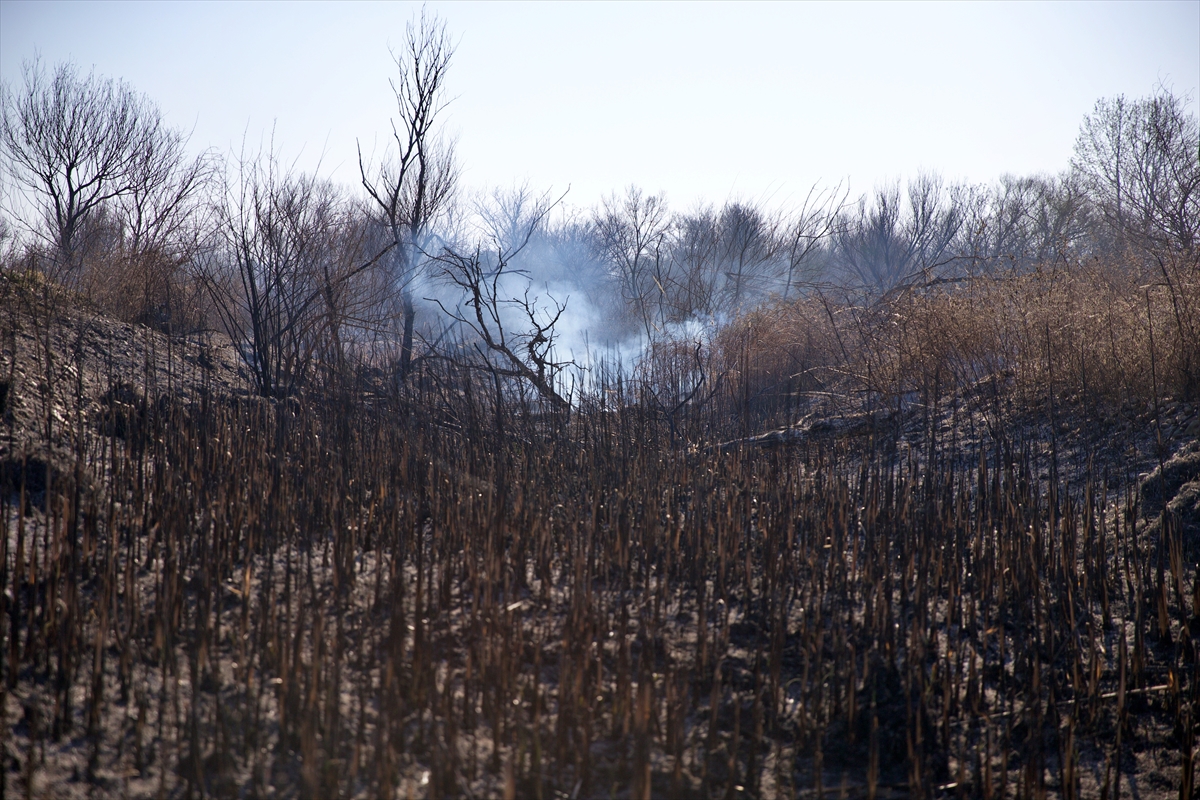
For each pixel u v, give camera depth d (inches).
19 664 133.4
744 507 250.7
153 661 144.2
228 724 130.6
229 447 262.2
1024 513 239.9
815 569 203.2
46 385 270.1
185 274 461.7
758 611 192.5
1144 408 303.3
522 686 148.4
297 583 177.2
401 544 195.6
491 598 164.7
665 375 450.3
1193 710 159.6
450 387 360.8
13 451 213.5
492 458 278.5
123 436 267.7
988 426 331.0
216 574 175.3
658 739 142.4
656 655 170.4
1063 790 139.3
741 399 442.6
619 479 279.1
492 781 126.8
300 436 286.4
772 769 143.9
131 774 118.2
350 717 136.5
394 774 120.7
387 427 304.7
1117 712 161.3
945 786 142.1
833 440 350.0
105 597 152.0
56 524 169.8
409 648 159.0
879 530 237.8
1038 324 355.6
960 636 187.2
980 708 163.0
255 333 385.7
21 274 387.2
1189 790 141.6
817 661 157.2
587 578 184.4
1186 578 203.5
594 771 133.1
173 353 378.3
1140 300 342.6
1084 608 199.2
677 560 210.4
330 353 393.4
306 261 405.7
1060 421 316.5
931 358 381.4
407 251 472.7
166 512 201.0
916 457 321.1
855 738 152.2
